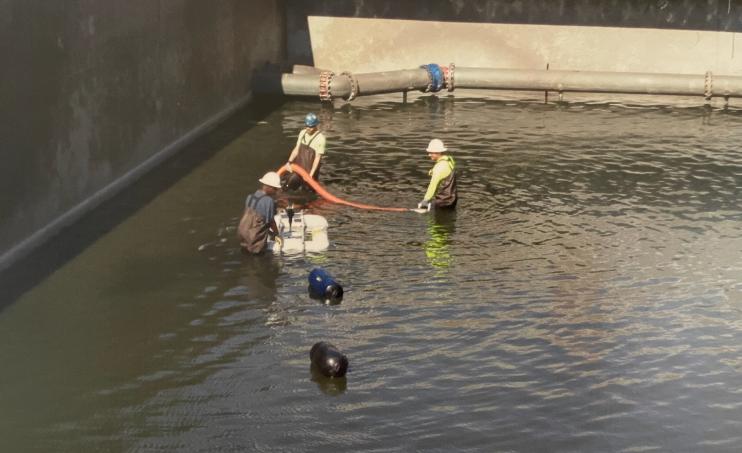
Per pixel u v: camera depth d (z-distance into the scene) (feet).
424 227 52.95
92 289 44.73
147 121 61.82
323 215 54.65
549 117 76.95
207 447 32.91
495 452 32.63
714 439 33.42
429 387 36.78
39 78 48.65
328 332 41.06
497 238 51.49
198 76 69.92
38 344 39.75
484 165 64.13
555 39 86.74
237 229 52.11
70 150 52.29
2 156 45.68
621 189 59.52
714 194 58.59
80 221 52.85
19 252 47.57
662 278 46.65
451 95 84.43
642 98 83.46
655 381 37.24
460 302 43.93
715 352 39.50
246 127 72.74
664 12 84.69
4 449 32.81
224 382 37.09
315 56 88.99
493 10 86.84
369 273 46.93
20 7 46.52
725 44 84.48
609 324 41.93
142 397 36.01
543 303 43.88
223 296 44.32
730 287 45.68
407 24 88.07
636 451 32.73
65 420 34.53
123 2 57.52
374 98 83.25
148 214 54.13
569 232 52.44
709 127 74.02
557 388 36.70
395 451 32.65
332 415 34.88
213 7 72.08
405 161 64.80
